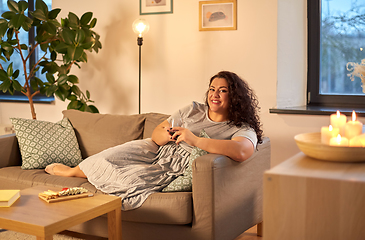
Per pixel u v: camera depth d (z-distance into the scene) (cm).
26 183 228
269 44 303
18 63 449
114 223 182
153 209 186
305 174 77
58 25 338
